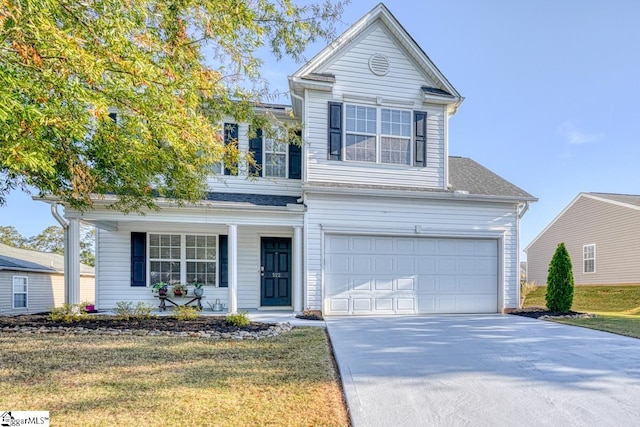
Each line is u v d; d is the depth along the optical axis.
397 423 3.33
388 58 10.54
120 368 4.62
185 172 6.36
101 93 4.05
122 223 10.41
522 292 22.44
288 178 10.91
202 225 10.86
